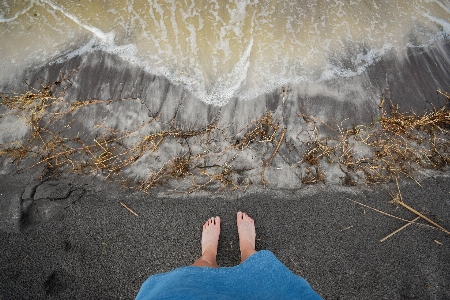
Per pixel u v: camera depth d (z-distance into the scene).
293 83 1.78
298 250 1.53
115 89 1.77
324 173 1.65
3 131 1.70
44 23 1.89
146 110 1.74
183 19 1.90
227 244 1.56
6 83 1.78
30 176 1.63
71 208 1.59
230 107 1.74
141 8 1.91
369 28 1.89
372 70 1.81
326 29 1.89
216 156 1.67
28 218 1.57
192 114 1.73
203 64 1.83
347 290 1.48
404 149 1.68
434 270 1.49
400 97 1.77
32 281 1.49
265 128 1.71
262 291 1.14
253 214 1.58
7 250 1.53
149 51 1.85
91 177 1.64
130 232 1.56
